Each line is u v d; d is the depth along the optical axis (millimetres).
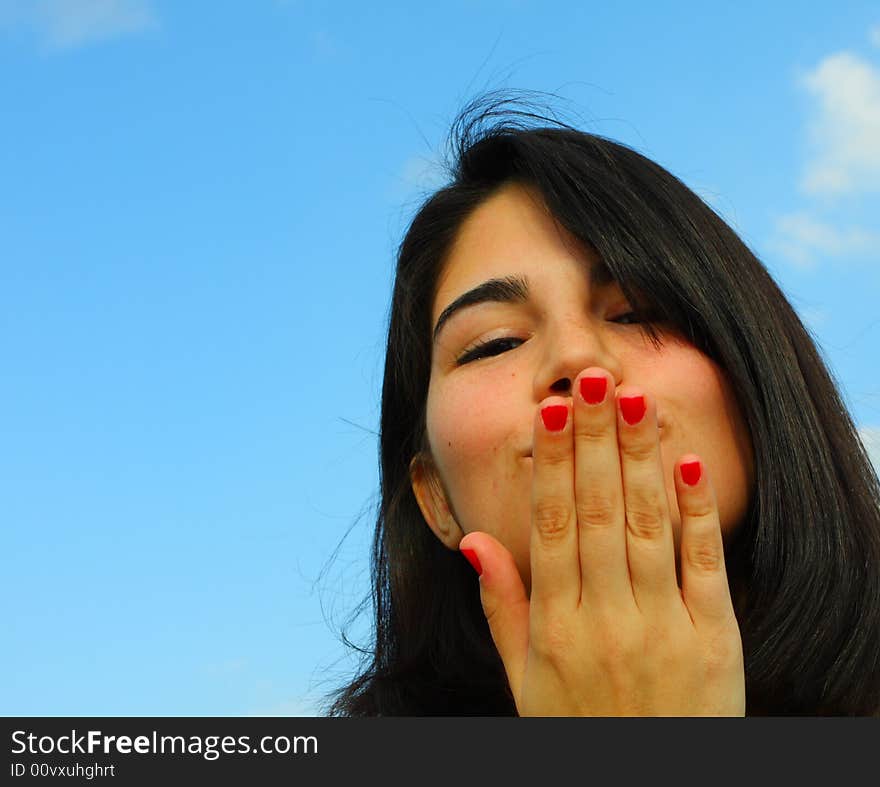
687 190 1330
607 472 1207
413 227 1383
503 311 1293
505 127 1375
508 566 1246
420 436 1402
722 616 1207
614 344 1272
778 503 1285
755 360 1293
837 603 1290
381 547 1455
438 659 1417
